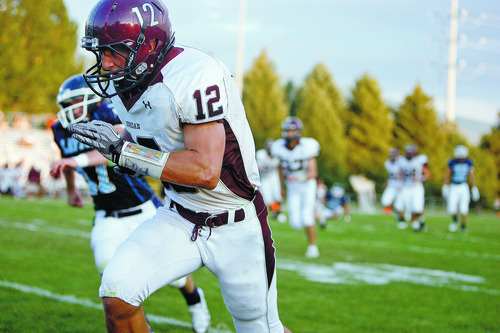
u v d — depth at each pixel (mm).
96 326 5859
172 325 6039
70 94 5395
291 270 10000
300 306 7238
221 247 3902
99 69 3758
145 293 3693
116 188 5344
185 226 3916
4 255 9797
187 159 3520
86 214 19109
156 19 3627
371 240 15727
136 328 3713
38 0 48094
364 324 6492
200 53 3738
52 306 6551
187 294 5664
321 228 19156
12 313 6156
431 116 58875
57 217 17406
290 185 11961
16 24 47094
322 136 54156
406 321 6695
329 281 9062
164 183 3939
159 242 3805
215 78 3586
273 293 4117
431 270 10609
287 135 11766
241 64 40469
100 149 3631
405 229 20547
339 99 63719
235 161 3809
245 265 3939
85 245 11547
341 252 12695
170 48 3756
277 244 13844
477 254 13297
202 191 3805
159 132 3781
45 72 47969
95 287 7691
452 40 55906
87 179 5461
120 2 3582
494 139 62250
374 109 59188
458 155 20297
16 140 37875
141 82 3695
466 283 9297
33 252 10312
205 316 5789
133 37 3557
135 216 5461
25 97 47125
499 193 53156
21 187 29047
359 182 41875
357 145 59031
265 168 21812
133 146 3615
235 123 3762
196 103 3504
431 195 52250
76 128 3617
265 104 56219
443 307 7473
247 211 3928
